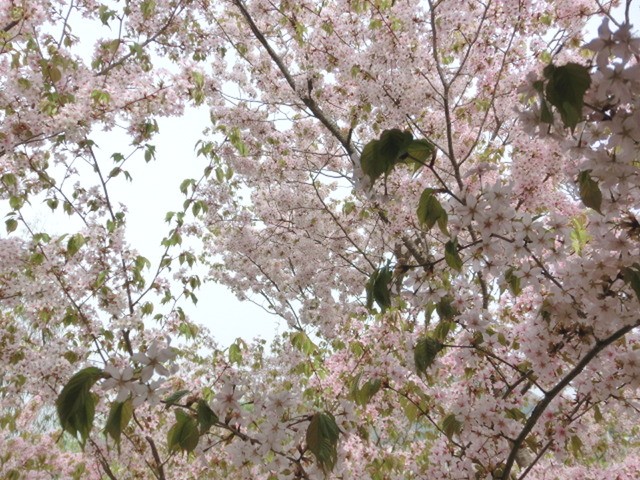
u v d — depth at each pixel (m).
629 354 2.12
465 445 2.77
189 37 4.80
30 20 3.28
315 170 5.74
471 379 3.03
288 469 1.99
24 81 3.05
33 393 3.94
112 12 3.97
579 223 3.18
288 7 4.65
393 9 4.06
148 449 4.49
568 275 1.79
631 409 2.38
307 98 4.75
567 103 1.05
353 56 4.28
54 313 4.08
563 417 2.53
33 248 3.71
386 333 4.15
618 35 1.07
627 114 1.21
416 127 4.29
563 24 4.07
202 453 1.83
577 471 4.08
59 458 5.43
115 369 1.24
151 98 3.62
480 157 4.46
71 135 3.27
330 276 5.84
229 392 1.69
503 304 3.58
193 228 4.42
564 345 2.12
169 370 1.31
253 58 5.44
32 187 4.03
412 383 2.99
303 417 1.71
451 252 1.63
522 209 3.61
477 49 4.15
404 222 4.36
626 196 1.61
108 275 3.96
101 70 3.92
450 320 2.44
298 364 5.37
